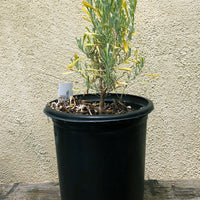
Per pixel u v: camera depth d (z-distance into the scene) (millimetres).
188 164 1501
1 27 1389
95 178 928
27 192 1434
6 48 1409
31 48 1409
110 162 912
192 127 1451
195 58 1372
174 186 1439
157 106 1438
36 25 1387
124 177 952
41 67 1428
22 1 1362
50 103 1094
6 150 1521
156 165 1512
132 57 1389
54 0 1359
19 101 1464
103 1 804
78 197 974
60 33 1391
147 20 1354
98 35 864
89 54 944
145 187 1438
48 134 1503
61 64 1419
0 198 1374
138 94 1425
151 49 1379
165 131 1467
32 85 1445
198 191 1381
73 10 1365
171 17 1343
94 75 885
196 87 1403
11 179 1556
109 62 823
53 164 1538
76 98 1186
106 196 946
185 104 1427
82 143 901
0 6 1368
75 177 956
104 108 1069
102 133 876
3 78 1439
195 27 1342
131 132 925
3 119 1484
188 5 1327
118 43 870
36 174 1551
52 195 1395
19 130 1498
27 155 1529
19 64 1426
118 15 830
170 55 1379
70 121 854
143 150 1027
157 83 1412
